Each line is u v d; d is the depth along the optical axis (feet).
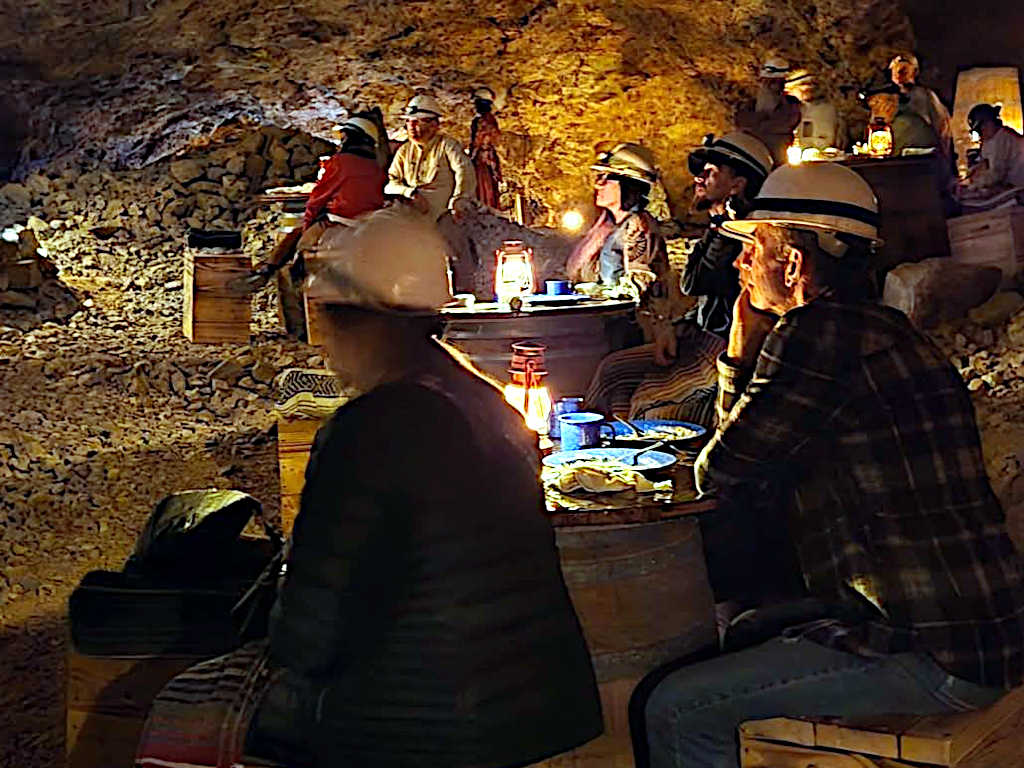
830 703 9.20
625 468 11.43
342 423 7.73
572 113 45.83
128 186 43.65
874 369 9.30
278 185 44.73
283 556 10.51
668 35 43.55
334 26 42.55
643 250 20.27
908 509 9.13
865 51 43.29
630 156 20.53
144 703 10.85
